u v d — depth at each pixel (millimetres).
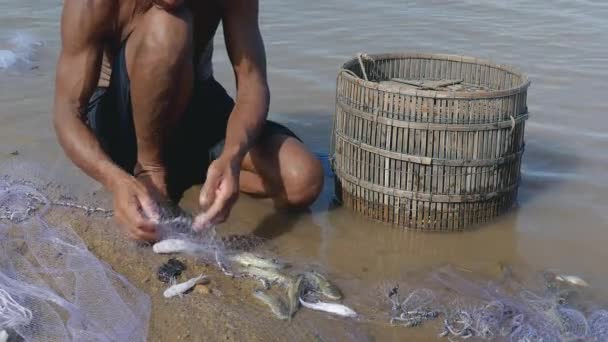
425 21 5621
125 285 2641
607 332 2562
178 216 2914
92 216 3004
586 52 4855
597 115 3922
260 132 2994
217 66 4438
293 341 2502
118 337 2443
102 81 3111
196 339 2482
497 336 2564
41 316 2488
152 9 2719
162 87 2746
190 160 3229
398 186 3012
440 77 3354
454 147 2936
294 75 4395
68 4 2812
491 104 2918
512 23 5609
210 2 2979
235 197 2854
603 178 3391
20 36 4781
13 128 3602
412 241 2996
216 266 2785
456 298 2709
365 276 2811
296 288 2684
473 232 3045
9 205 3000
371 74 3314
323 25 5418
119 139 3051
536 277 2816
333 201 3232
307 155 3064
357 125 3041
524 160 3527
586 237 3023
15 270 2666
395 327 2584
